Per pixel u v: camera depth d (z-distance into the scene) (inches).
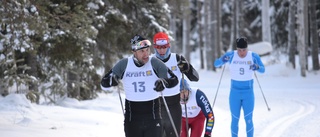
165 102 260.1
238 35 1467.8
